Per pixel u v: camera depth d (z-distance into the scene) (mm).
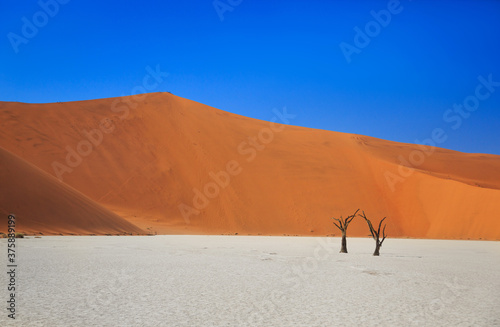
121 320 7930
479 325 7953
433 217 71812
